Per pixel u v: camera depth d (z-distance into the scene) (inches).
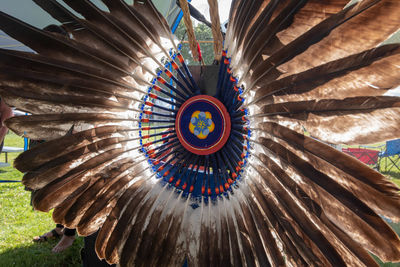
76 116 58.7
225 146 63.6
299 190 49.3
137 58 62.1
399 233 92.1
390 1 37.6
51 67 54.2
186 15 61.1
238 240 57.1
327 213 46.6
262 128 56.1
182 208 62.9
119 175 62.6
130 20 59.7
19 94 53.3
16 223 109.4
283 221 51.1
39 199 55.7
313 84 46.1
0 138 77.9
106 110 62.6
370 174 43.3
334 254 46.6
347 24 41.5
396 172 231.8
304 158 49.2
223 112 62.2
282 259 50.6
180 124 64.4
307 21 45.7
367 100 41.5
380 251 42.9
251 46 51.1
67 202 59.3
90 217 58.0
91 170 61.0
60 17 55.7
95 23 57.7
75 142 58.5
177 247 58.9
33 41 52.8
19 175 195.3
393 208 41.5
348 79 43.3
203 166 67.8
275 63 49.1
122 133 66.1
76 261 81.7
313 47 45.1
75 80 56.2
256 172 58.9
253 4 49.9
